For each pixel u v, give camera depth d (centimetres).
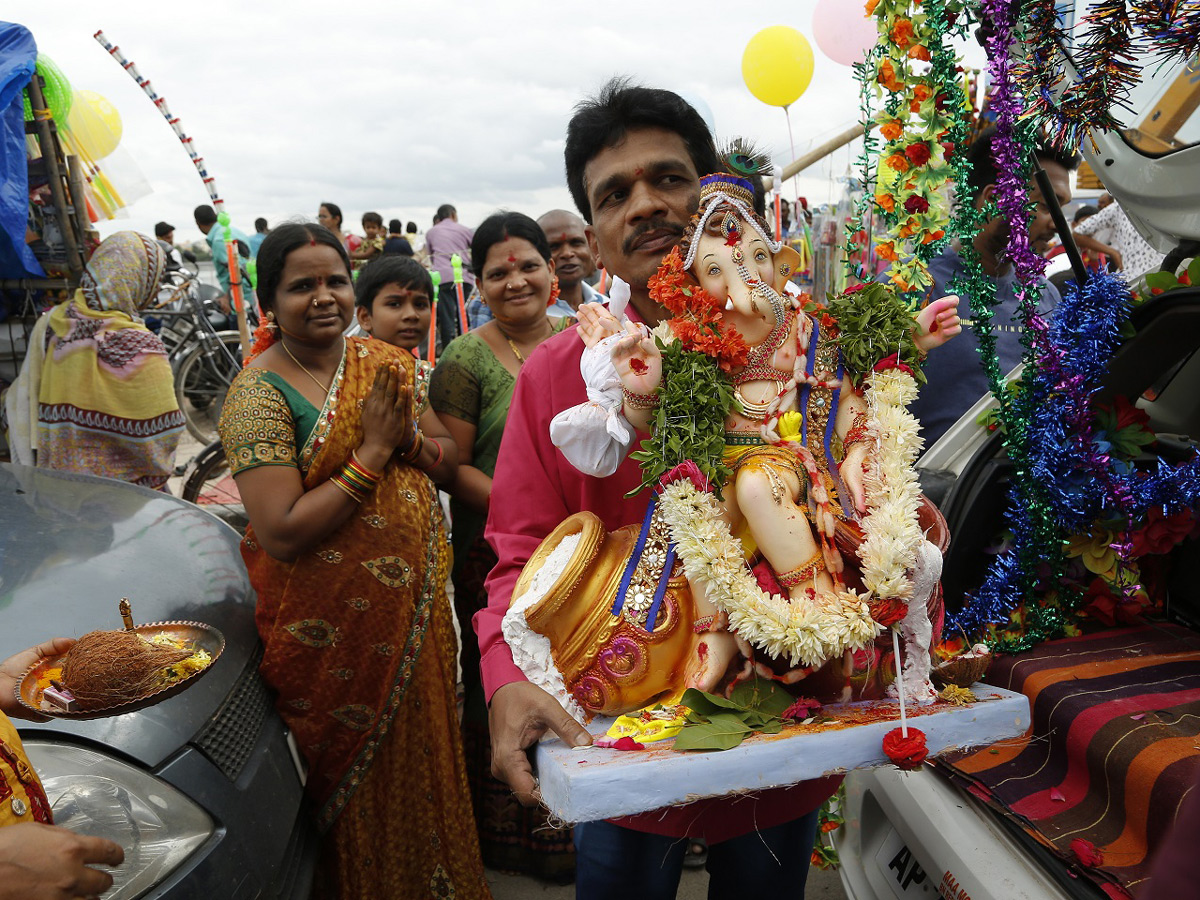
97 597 196
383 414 208
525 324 290
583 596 134
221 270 827
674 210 151
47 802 128
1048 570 202
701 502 126
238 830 172
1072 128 182
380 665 215
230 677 197
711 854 171
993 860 162
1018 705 133
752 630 121
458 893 230
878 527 128
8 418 420
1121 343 198
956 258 281
